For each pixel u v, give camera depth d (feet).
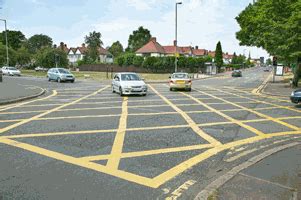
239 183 16.61
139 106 47.57
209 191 15.60
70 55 374.22
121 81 65.92
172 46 315.99
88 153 21.90
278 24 71.15
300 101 47.14
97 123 33.06
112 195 15.20
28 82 108.58
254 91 79.15
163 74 192.54
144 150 22.88
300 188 15.89
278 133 29.27
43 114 38.93
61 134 27.55
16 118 35.73
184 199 14.94
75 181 16.87
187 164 19.94
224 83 118.42
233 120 35.68
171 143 24.94
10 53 230.68
